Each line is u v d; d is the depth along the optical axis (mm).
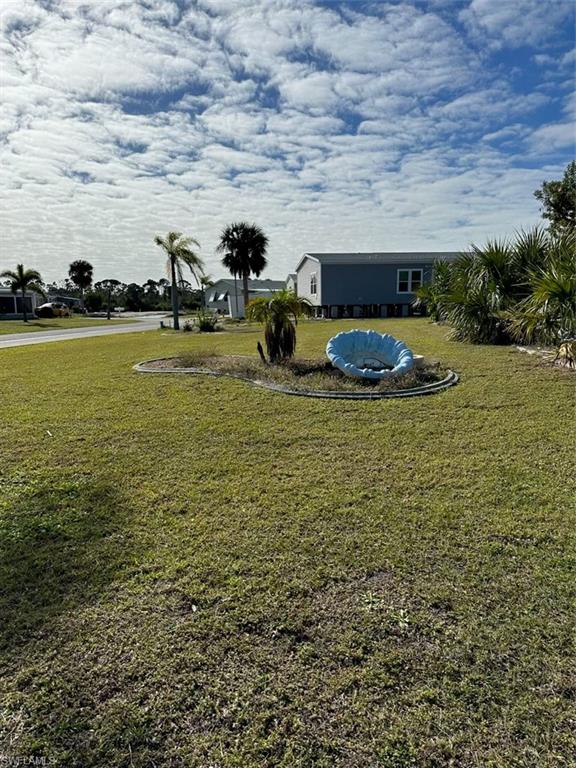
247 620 2115
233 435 4805
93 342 16156
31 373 9117
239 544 2758
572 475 3578
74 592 2346
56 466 4094
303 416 5391
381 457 4094
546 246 9727
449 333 11742
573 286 6883
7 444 4699
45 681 1804
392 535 2809
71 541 2834
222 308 54031
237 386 6992
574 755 1489
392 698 1700
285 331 8516
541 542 2691
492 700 1685
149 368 8883
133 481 3729
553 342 7629
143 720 1634
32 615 2178
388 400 5922
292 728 1595
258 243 31109
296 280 32219
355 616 2129
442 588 2311
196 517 3107
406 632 2021
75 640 2018
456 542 2715
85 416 5684
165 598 2285
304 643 1974
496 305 9852
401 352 7727
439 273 16188
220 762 1488
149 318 41719
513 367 7504
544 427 4672
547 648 1917
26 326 29094
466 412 5301
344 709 1659
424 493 3367
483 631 2016
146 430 5059
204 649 1951
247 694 1729
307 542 2758
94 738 1573
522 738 1547
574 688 1729
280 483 3613
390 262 25969
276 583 2381
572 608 2145
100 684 1787
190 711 1665
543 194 19984
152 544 2783
